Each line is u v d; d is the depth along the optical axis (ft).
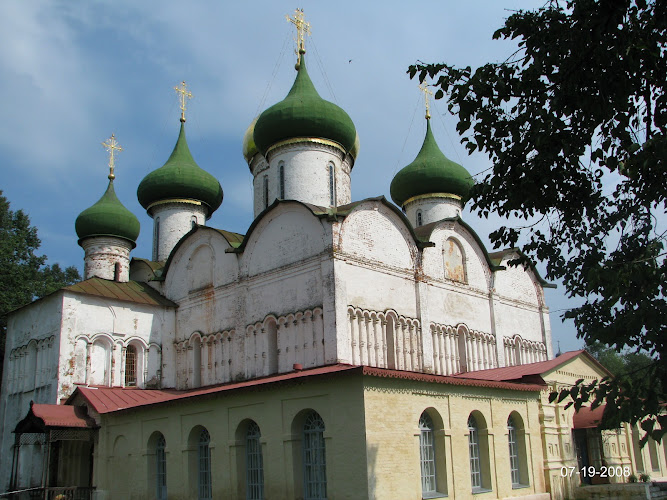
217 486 75.41
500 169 41.37
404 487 63.31
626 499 84.02
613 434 96.99
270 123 118.73
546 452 85.61
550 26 37.88
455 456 70.95
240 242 112.57
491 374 96.48
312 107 117.50
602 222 40.27
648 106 35.91
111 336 110.83
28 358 113.50
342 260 93.25
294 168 117.29
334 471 62.90
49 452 90.89
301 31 128.77
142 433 88.38
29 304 114.62
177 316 118.83
